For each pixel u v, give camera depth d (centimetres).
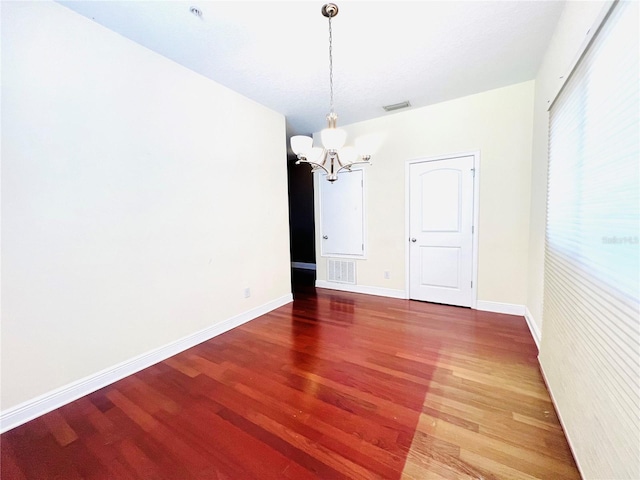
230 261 287
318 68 246
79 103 177
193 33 196
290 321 306
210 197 265
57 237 170
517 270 303
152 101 216
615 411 93
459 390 177
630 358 85
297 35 201
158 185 222
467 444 135
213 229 269
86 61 180
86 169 181
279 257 355
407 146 354
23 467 129
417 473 120
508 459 126
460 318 300
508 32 200
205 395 180
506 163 298
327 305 359
